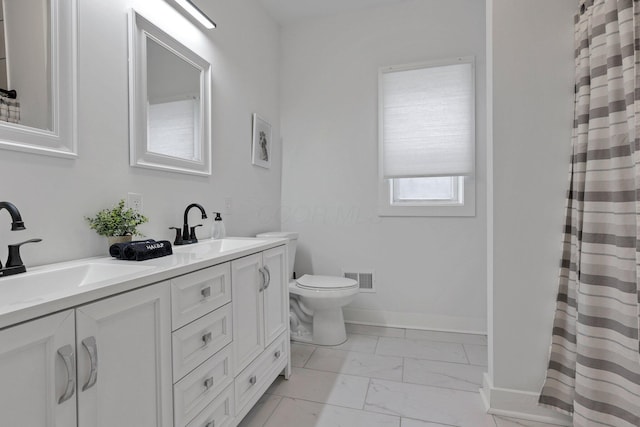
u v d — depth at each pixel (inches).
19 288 35.9
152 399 37.2
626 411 47.1
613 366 49.1
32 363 25.5
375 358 85.7
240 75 93.0
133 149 56.3
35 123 42.1
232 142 88.8
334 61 114.5
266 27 110.0
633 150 43.4
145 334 36.3
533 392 61.0
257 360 61.4
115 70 53.6
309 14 113.3
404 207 107.5
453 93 101.9
